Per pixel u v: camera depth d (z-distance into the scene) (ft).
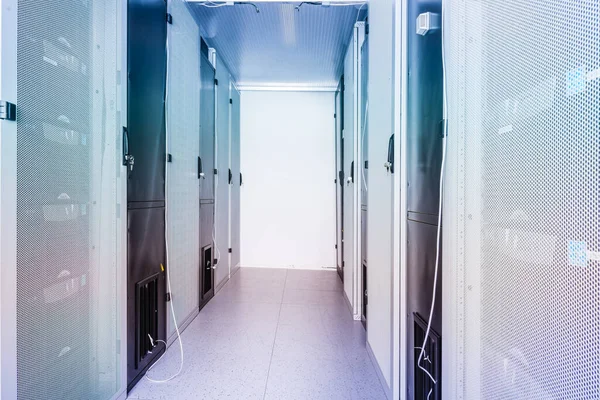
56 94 3.48
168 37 6.36
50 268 3.42
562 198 1.79
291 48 10.05
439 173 3.34
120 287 4.63
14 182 2.99
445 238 3.11
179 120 6.94
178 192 6.91
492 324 2.50
